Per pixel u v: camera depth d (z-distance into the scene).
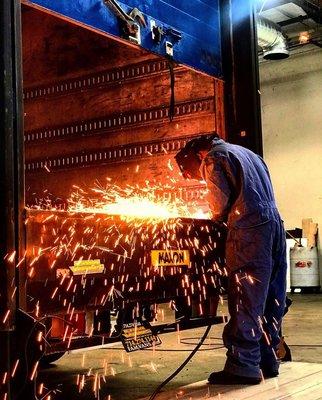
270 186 3.83
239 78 4.79
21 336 2.68
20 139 2.80
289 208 12.77
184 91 4.86
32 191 5.66
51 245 2.90
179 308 3.84
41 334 2.68
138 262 3.41
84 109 5.35
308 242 12.22
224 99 4.78
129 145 5.07
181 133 4.83
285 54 11.38
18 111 2.81
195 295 3.88
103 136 5.23
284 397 3.29
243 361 3.61
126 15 3.80
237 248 3.63
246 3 4.80
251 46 4.75
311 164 12.55
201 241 3.95
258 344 3.66
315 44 12.09
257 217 3.63
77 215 3.03
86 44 5.30
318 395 3.33
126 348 3.33
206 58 4.61
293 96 12.80
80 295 3.04
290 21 11.59
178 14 4.35
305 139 12.64
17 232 2.74
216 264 4.07
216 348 5.67
